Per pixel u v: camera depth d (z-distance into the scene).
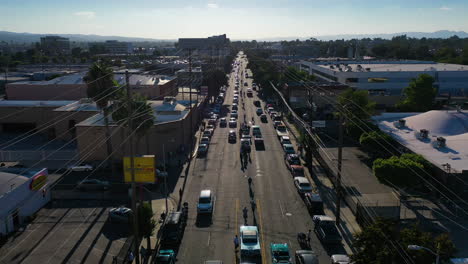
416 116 61.84
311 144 53.44
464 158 44.00
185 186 45.91
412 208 39.12
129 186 45.06
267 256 30.27
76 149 60.62
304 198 41.06
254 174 50.03
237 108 97.00
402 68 111.62
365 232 25.72
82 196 43.06
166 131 58.16
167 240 32.09
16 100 84.38
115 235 34.06
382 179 40.03
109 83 51.38
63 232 34.59
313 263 27.78
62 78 92.12
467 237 33.34
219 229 35.03
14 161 56.16
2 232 33.50
